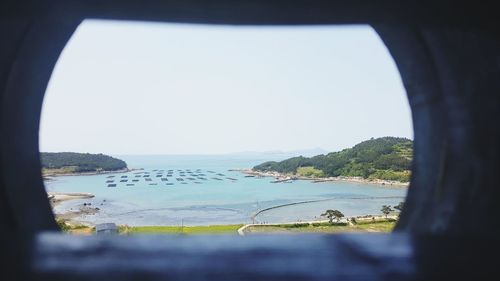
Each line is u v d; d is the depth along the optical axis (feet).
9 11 13.42
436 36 19.22
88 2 12.94
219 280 13.55
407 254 16.51
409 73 22.68
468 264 15.34
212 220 163.84
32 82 20.13
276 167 509.76
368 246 17.58
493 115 18.97
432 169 22.48
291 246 17.46
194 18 14.30
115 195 252.01
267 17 14.24
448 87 21.06
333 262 15.46
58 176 310.65
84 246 16.99
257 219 168.76
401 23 15.17
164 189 304.71
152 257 15.78
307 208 204.64
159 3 13.08
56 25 18.44
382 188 271.08
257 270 14.53
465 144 20.58
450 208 20.65
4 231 18.04
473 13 14.34
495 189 18.81
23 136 20.21
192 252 16.43
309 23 14.88
